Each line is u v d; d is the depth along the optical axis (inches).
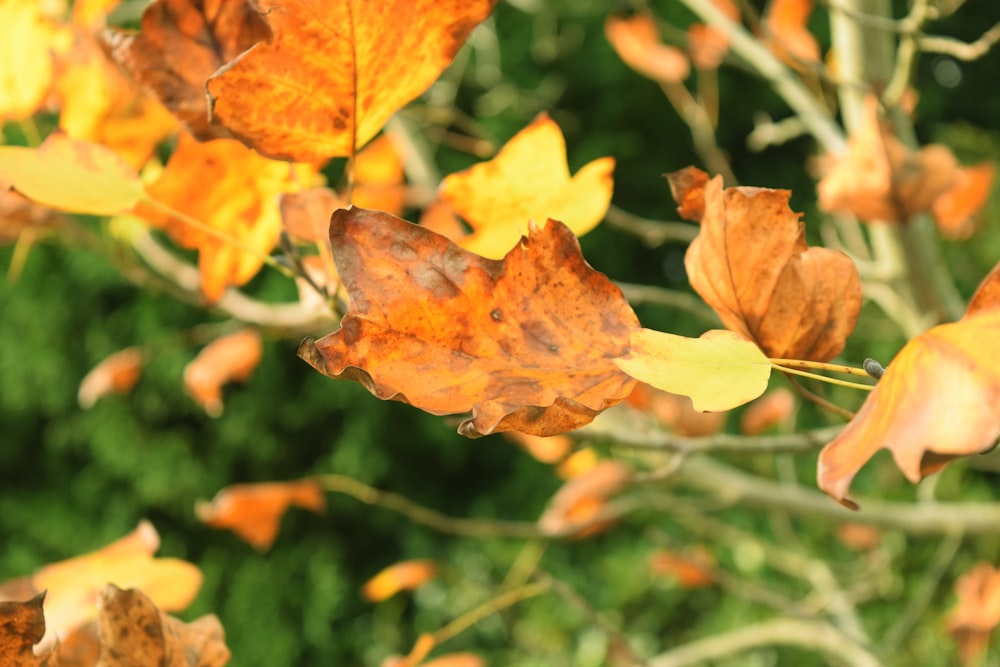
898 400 35.1
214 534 318.0
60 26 48.9
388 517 323.6
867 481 243.8
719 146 319.6
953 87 317.7
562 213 43.0
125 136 47.3
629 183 318.3
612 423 78.7
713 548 250.1
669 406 112.0
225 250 45.5
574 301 37.6
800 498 110.3
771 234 39.4
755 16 69.1
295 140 40.1
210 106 39.2
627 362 37.3
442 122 107.9
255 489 80.7
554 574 284.7
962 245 242.5
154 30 42.1
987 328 34.9
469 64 242.5
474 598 286.8
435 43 39.7
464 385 37.2
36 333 305.4
